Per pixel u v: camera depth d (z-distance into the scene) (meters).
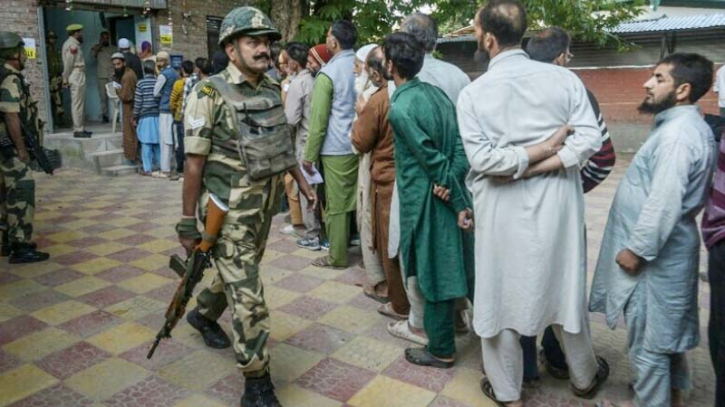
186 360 3.02
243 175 2.46
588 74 10.61
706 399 2.65
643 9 10.73
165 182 7.74
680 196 2.12
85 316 3.54
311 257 4.64
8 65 4.28
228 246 2.47
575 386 2.60
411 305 3.16
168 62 8.18
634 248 2.20
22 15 8.69
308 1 8.00
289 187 5.10
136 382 2.81
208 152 2.45
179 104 7.61
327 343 3.21
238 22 2.35
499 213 2.32
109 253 4.73
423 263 2.72
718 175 2.04
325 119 4.03
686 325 2.29
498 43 2.31
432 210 2.68
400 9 8.28
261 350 2.49
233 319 2.49
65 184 7.56
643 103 2.33
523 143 2.26
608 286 2.43
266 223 2.66
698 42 9.52
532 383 2.72
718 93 8.42
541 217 2.27
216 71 5.60
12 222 4.43
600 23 9.75
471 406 2.61
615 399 2.63
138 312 3.60
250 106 2.44
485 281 2.38
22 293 3.88
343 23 4.16
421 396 2.69
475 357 3.05
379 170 3.26
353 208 4.25
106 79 10.52
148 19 10.25
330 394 2.71
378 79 3.24
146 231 5.39
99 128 9.96
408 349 3.04
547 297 2.33
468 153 2.31
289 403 2.63
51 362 2.99
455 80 3.21
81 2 9.24
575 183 2.33
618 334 3.28
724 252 2.02
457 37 11.17
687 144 2.12
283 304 3.73
